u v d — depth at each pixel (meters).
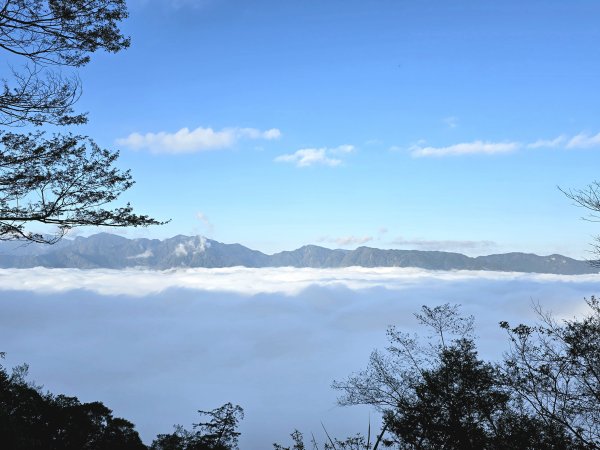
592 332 9.30
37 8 7.00
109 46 7.87
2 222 7.77
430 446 11.98
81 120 8.02
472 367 11.51
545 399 9.84
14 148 7.65
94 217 8.32
